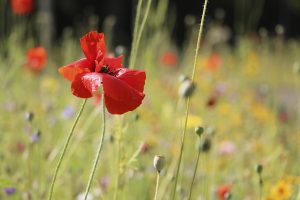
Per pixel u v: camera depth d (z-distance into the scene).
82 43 2.92
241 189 5.46
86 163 5.25
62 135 5.96
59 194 4.93
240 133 7.23
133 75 2.86
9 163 5.59
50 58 10.82
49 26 11.38
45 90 8.03
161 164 3.21
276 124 7.75
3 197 4.87
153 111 7.55
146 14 3.70
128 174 4.38
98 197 4.74
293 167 6.00
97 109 5.11
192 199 5.39
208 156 5.80
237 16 28.92
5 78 7.50
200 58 10.51
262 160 5.77
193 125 5.81
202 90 9.39
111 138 4.18
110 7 28.67
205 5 3.02
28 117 4.51
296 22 33.62
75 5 28.22
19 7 8.07
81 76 2.78
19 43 8.42
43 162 5.02
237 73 11.91
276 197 4.56
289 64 12.67
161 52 10.51
